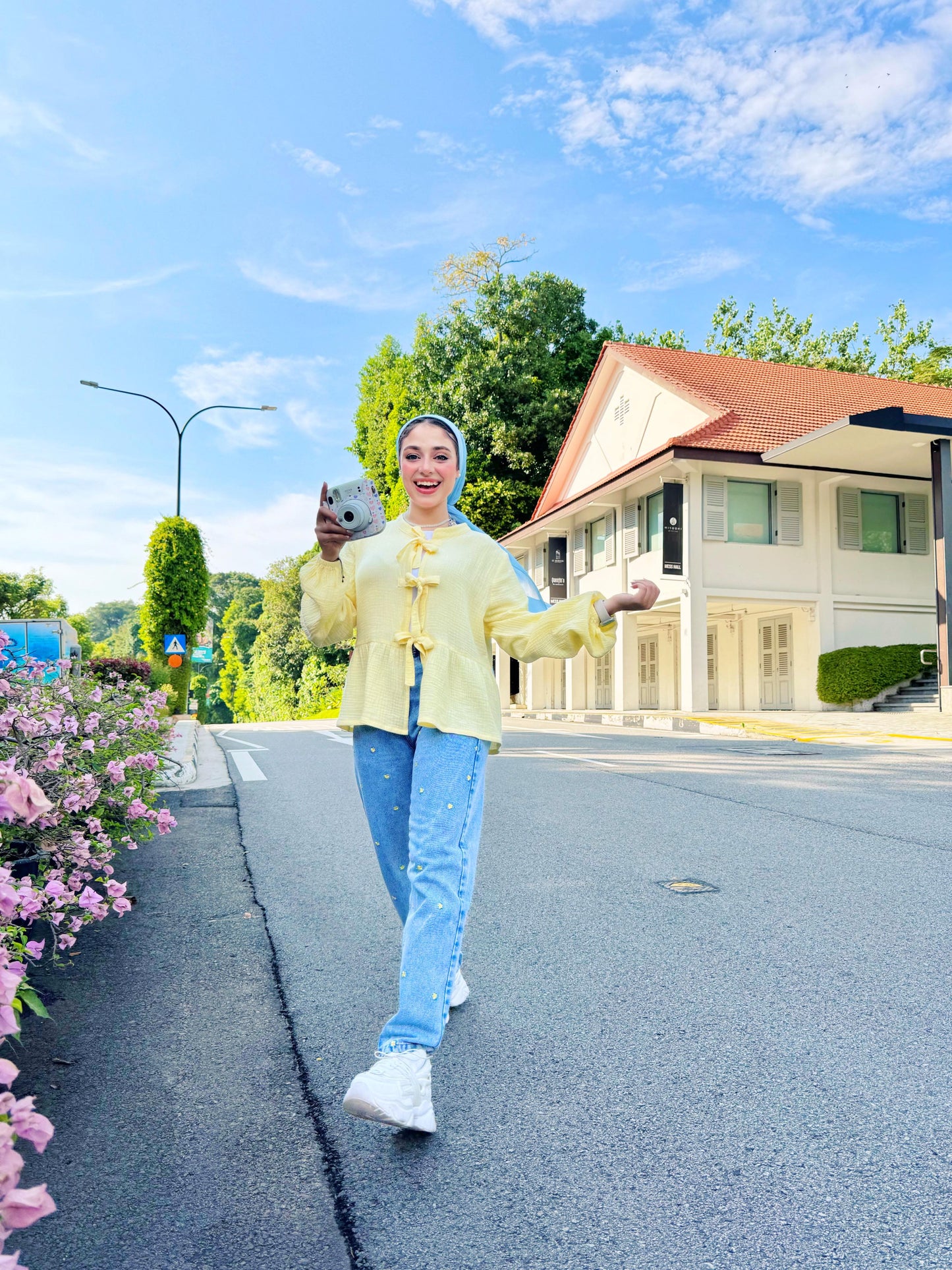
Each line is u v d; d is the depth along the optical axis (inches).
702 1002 124.1
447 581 99.1
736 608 884.0
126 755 183.5
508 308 1364.4
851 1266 69.4
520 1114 94.2
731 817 265.4
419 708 94.6
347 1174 83.5
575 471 1090.7
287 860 214.8
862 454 745.6
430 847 92.4
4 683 151.6
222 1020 120.6
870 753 456.4
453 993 120.7
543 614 100.9
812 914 165.0
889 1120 92.0
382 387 1818.4
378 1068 84.5
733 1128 90.9
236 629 3521.2
